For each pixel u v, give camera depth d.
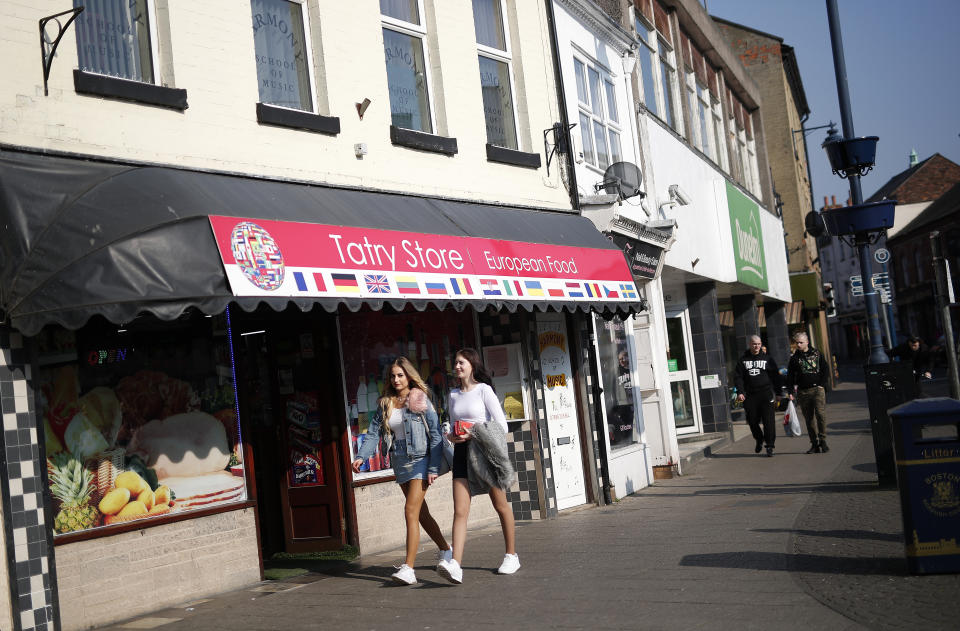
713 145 24.98
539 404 12.41
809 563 7.77
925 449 7.06
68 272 6.62
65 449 7.64
